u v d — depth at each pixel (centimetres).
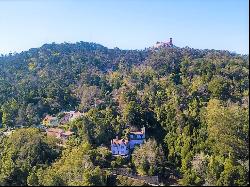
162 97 17062
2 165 12294
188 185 11069
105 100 18712
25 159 12494
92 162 11888
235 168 11181
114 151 13788
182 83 18675
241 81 16912
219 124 13175
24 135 13712
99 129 14550
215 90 16238
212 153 12744
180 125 14525
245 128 12838
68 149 13212
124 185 10531
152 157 12562
